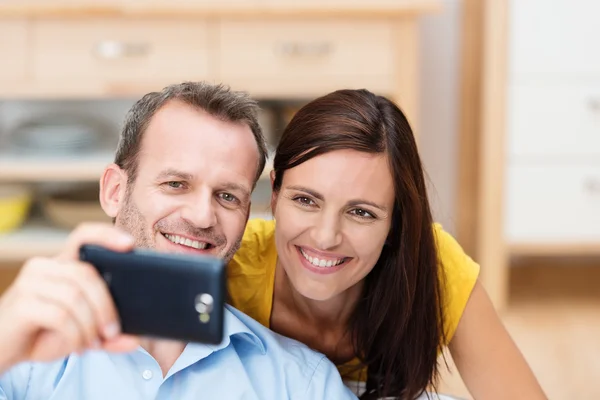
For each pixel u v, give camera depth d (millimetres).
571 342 2283
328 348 1326
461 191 2787
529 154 2484
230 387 1029
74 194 2617
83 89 2393
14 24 2363
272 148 2449
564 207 2510
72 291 646
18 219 2521
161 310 647
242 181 1012
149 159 1001
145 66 2385
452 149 2916
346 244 1078
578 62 2451
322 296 1117
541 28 2438
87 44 2375
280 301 1301
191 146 981
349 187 1044
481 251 2570
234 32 2375
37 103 2791
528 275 2922
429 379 1266
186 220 984
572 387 1980
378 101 1112
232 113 1012
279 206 1113
